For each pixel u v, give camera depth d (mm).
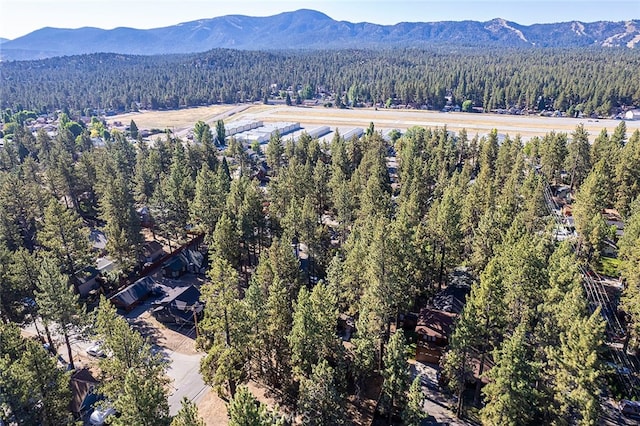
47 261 50156
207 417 43406
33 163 102938
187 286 66938
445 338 52656
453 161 116938
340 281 54531
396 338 39812
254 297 43719
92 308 63688
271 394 46281
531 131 186875
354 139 122500
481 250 58656
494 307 42625
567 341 36844
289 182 86875
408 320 58281
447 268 64125
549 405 37562
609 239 76875
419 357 51969
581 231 67250
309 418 36562
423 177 91875
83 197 102000
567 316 38594
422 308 58906
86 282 67812
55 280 47188
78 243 63688
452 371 42656
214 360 42500
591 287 63938
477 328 40719
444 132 134750
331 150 125000
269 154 124875
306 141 128000
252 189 71812
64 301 47312
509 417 36500
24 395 33375
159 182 93688
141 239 72625
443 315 55656
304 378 40688
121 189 82250
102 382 42531
